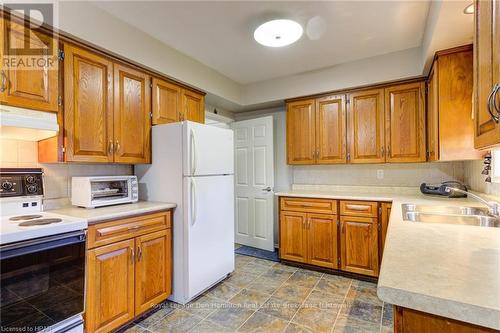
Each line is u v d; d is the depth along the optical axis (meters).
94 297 1.71
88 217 1.68
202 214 2.40
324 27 2.25
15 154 1.88
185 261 2.25
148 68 2.41
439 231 1.22
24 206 1.81
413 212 1.88
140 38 2.29
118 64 2.21
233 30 2.30
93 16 1.94
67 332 1.52
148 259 2.08
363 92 3.03
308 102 3.36
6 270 1.29
